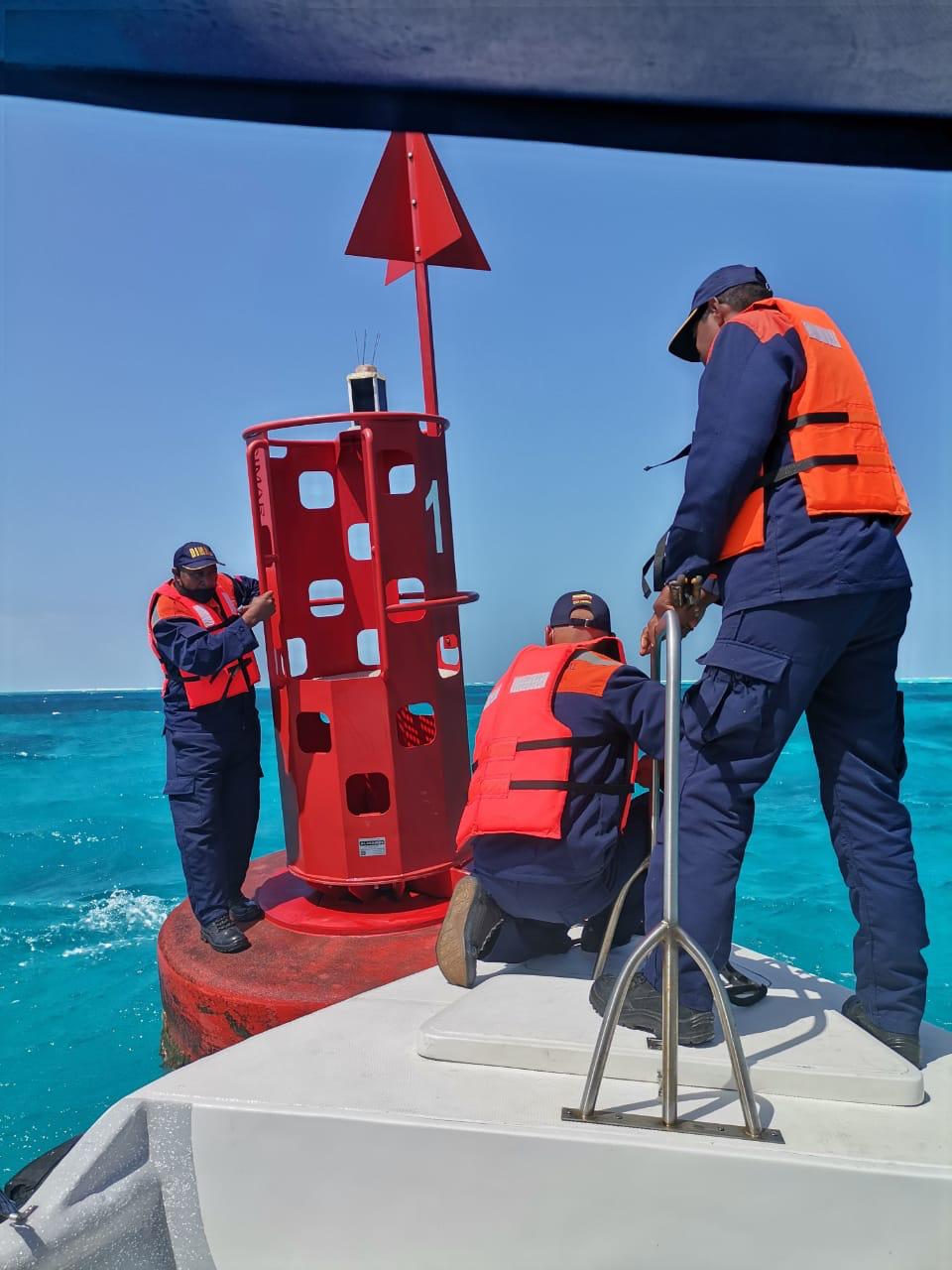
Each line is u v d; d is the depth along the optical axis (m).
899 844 2.43
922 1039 2.55
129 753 16.78
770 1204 1.97
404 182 5.04
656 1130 2.07
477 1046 2.40
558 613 3.15
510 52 0.70
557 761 2.77
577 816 2.76
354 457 4.57
